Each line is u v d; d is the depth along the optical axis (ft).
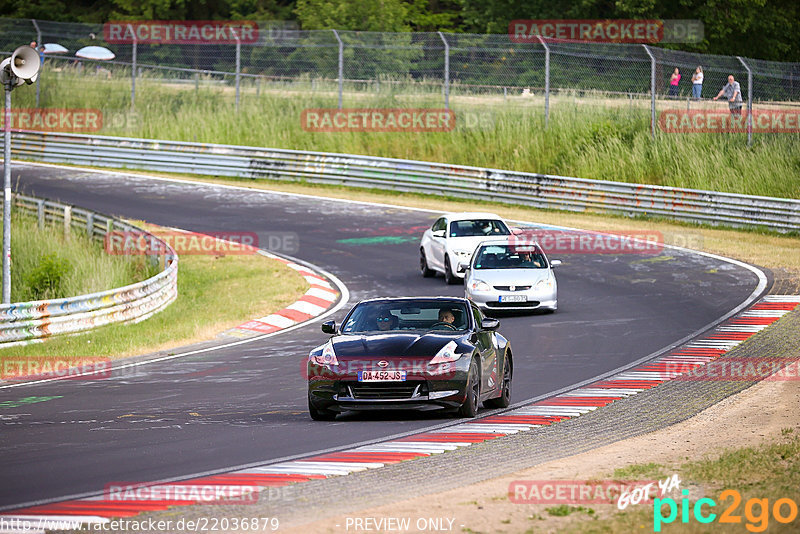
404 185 430.61
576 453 109.91
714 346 192.65
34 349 215.92
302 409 144.66
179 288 294.87
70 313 233.96
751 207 356.18
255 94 511.40
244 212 391.24
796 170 396.98
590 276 286.25
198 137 492.54
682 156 416.46
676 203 370.32
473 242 281.54
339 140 479.41
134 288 253.24
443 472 99.81
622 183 380.17
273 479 97.81
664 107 449.89
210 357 202.80
